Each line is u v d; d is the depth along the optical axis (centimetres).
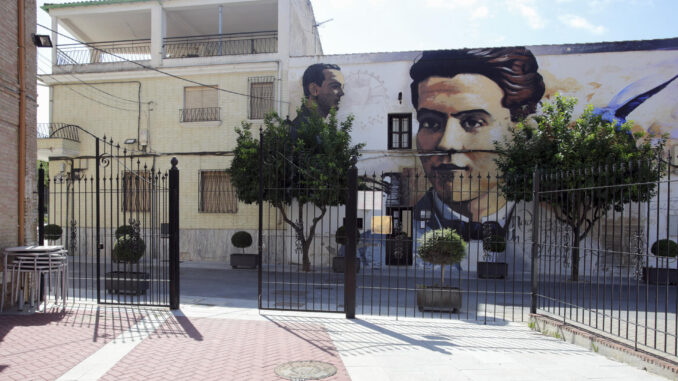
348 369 464
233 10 1641
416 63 1425
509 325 708
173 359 489
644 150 1130
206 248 1531
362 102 1454
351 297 717
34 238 786
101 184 1571
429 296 793
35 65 793
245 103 1523
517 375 447
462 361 496
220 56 1535
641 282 1200
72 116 1612
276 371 455
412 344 568
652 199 1251
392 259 1431
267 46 1819
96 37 1847
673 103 1292
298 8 1628
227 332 609
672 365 427
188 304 846
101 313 707
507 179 1141
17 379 423
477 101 1389
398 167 1426
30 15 780
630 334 615
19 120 753
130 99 1584
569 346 574
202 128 1541
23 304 720
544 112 1264
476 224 1372
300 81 1492
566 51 1348
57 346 529
